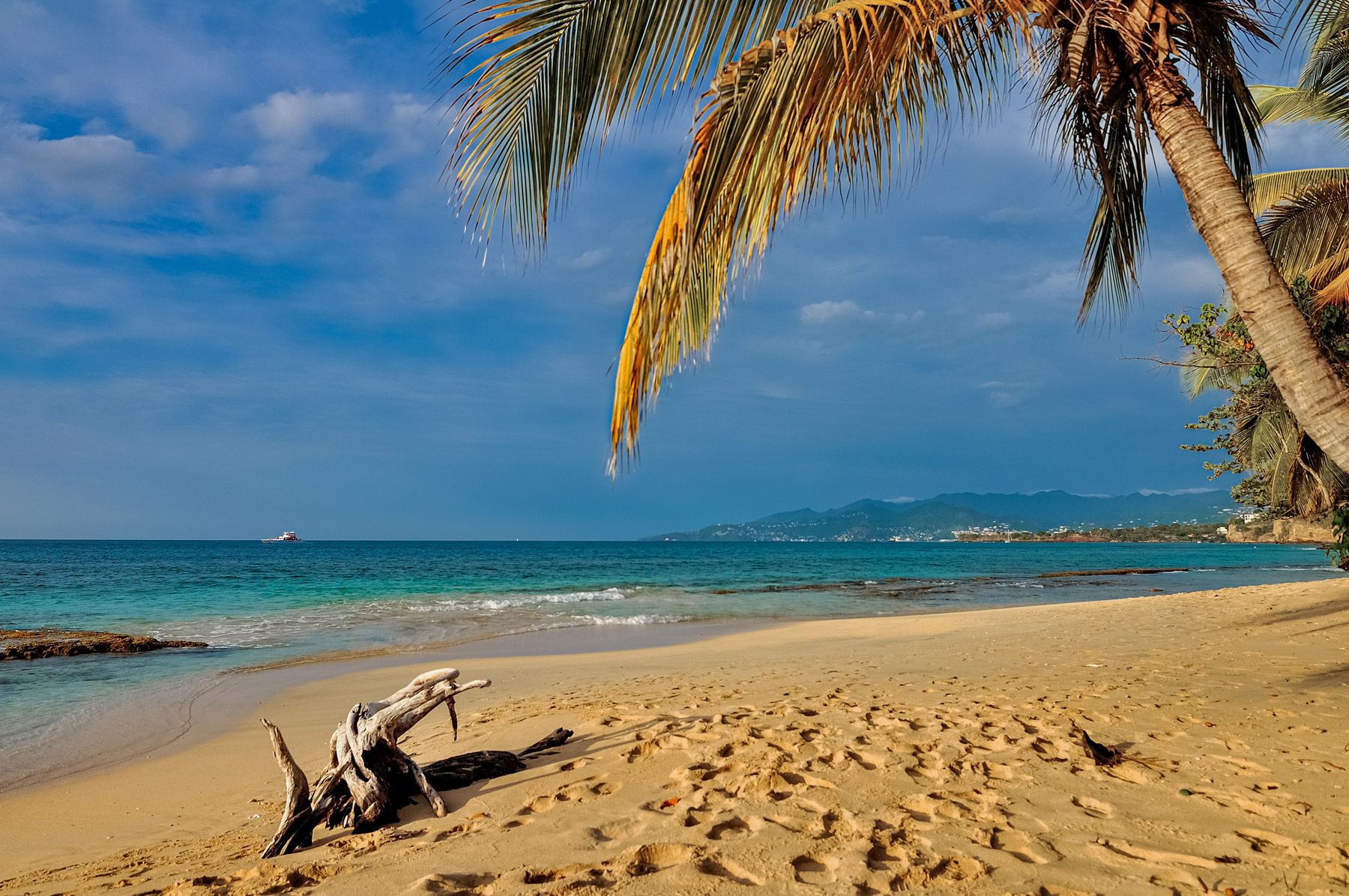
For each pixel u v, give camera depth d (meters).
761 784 3.63
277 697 8.77
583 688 7.97
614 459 2.76
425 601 22.98
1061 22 3.88
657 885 2.54
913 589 28.77
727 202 2.80
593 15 3.39
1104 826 3.00
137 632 15.41
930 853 2.75
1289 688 5.69
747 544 174.88
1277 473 11.88
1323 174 10.95
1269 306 3.31
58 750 6.57
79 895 3.03
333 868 2.93
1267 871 2.54
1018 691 6.26
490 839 3.15
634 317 2.79
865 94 3.25
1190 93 3.59
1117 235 5.09
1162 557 67.38
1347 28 7.95
